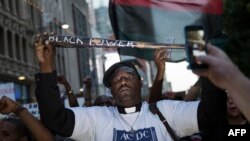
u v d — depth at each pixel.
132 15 5.96
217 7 5.45
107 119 2.72
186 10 5.60
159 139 2.64
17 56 28.19
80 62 33.53
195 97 4.06
